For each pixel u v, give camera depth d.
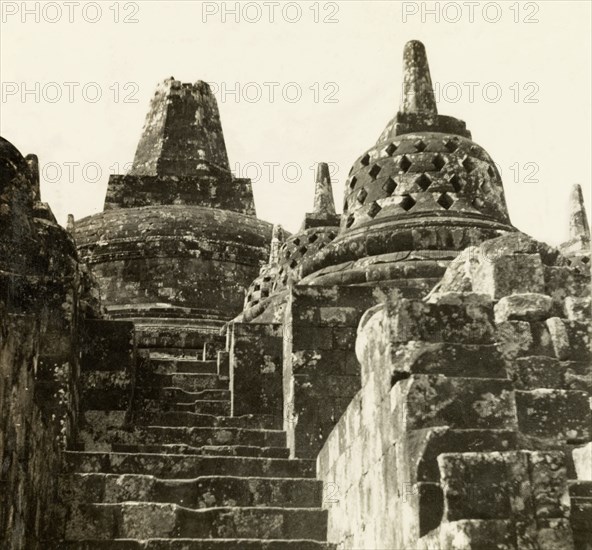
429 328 9.12
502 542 7.70
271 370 14.80
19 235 13.71
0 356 8.64
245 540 11.02
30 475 10.11
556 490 7.91
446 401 8.73
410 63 17.94
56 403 12.68
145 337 21.97
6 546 8.95
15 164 13.98
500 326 10.45
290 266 21.19
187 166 29.25
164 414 14.42
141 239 25.83
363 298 13.95
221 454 13.23
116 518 11.36
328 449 12.12
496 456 8.02
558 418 9.85
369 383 10.08
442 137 16.88
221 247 26.09
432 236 15.65
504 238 10.94
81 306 14.73
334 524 11.36
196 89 30.47
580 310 10.60
